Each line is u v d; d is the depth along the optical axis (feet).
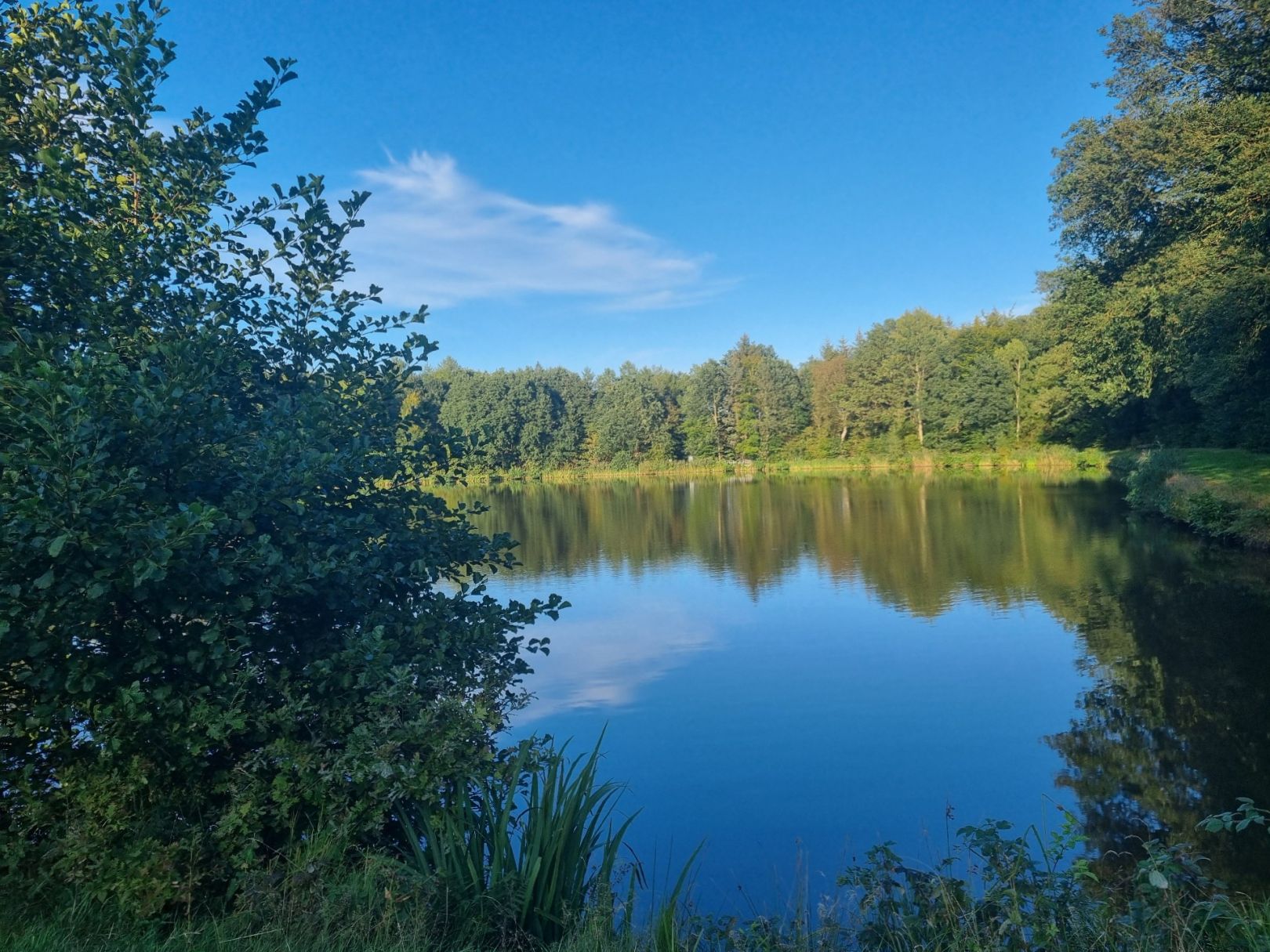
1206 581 45.75
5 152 13.71
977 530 73.77
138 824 11.46
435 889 11.03
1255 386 76.33
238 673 12.34
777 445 224.53
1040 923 10.59
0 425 11.08
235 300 15.94
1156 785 22.16
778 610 45.91
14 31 14.11
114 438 11.38
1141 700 28.48
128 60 13.97
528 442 216.74
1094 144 91.40
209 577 11.94
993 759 24.62
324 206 15.78
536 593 52.49
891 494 123.34
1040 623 39.83
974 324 213.25
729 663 35.73
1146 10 83.92
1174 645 34.50
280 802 11.91
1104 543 61.36
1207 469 74.95
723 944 12.14
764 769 24.47
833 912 12.66
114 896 10.91
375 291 16.92
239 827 11.70
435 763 12.35
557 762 13.44
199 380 12.62
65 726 12.22
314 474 12.85
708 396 227.81
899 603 46.24
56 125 14.33
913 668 33.91
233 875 11.69
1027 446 175.42
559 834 12.18
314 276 16.53
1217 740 24.79
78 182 13.65
